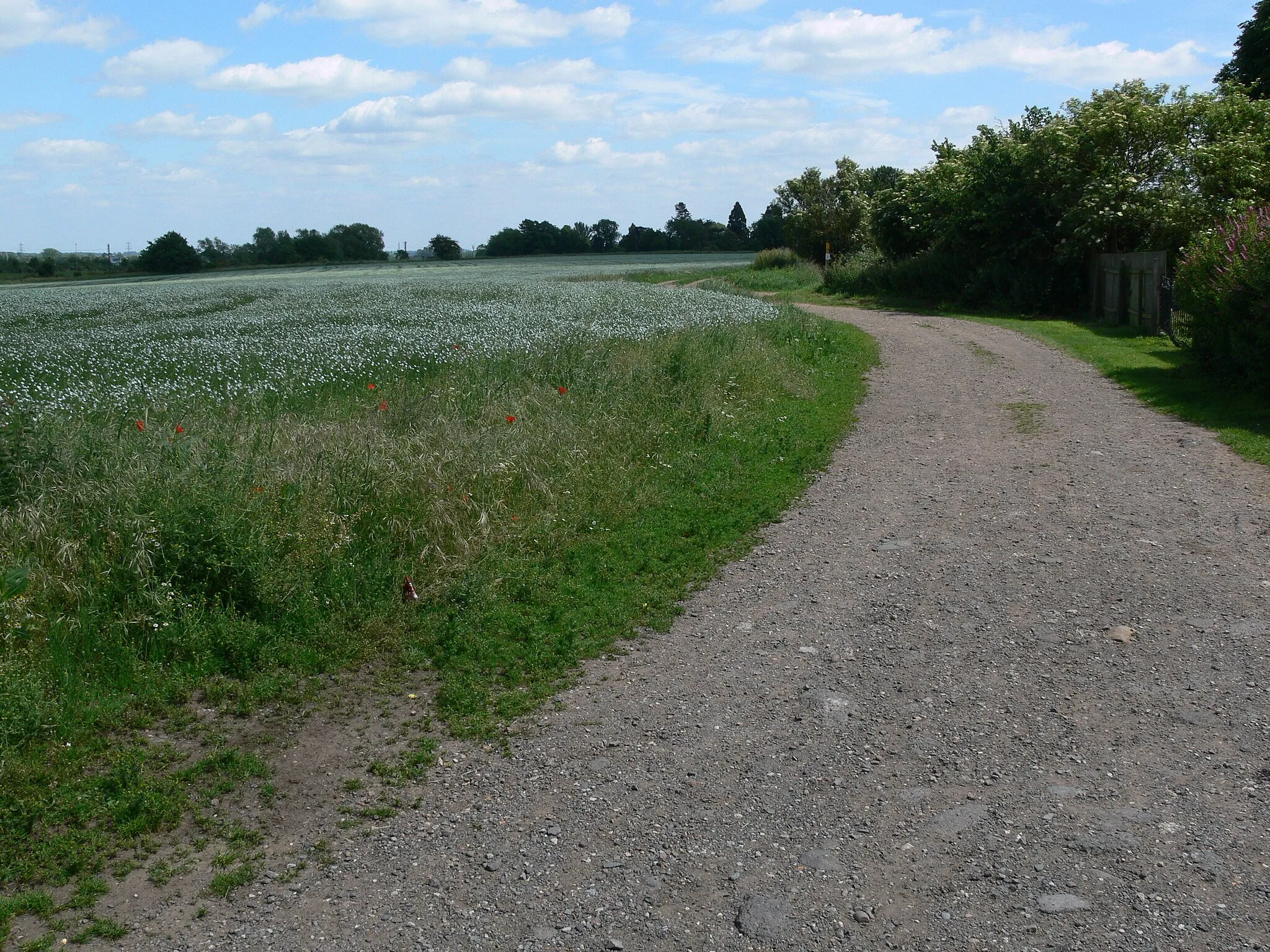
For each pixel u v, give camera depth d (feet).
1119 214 78.69
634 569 24.20
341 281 169.37
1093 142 83.61
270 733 16.67
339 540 23.24
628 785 14.80
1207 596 20.24
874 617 20.58
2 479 24.16
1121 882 11.68
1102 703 16.19
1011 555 23.70
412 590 21.63
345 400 40.88
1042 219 91.09
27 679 16.89
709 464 33.37
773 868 12.51
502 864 13.03
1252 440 33.35
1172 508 26.50
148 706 17.30
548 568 23.95
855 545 25.43
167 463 25.84
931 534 25.86
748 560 24.86
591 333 56.70
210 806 14.66
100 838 13.76
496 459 28.99
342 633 19.80
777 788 14.43
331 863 13.26
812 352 57.72
